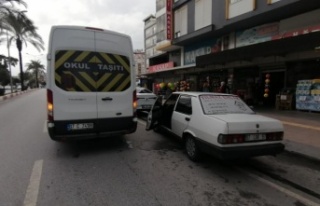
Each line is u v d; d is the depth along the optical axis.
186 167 4.91
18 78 67.56
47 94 5.25
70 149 6.03
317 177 4.52
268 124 4.68
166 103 7.14
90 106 5.59
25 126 8.99
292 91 11.92
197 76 20.06
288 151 5.71
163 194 3.72
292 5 10.34
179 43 19.36
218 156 4.40
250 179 4.39
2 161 5.13
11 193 3.71
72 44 5.40
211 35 16.39
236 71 15.87
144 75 31.73
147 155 5.64
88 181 4.15
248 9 12.41
